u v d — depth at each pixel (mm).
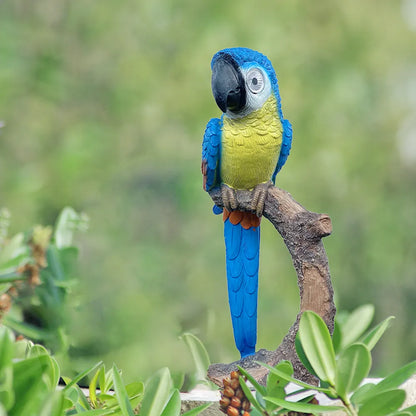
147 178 12016
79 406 2662
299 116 12500
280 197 3156
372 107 13578
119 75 12641
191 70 12594
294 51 12742
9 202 10773
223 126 3568
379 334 2613
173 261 11398
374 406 2316
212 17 12867
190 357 3885
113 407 2666
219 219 12000
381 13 13766
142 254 11086
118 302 7156
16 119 11648
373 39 13383
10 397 2105
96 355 4727
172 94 12586
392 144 13438
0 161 11328
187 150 12359
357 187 13164
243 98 3408
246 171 3521
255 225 3424
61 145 11945
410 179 13719
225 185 3555
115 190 11852
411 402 2975
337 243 12500
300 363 2812
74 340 4078
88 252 10203
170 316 8211
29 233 3695
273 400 2385
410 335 12273
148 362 6125
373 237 12898
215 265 11656
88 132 11961
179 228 11875
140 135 12453
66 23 12656
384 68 13336
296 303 11680
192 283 11289
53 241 4125
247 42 12547
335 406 2381
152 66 12719
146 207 11852
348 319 3510
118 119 12586
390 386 2418
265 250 11750
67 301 3967
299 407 2357
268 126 3514
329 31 13242
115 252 10578
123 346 6227
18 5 12273
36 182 10977
